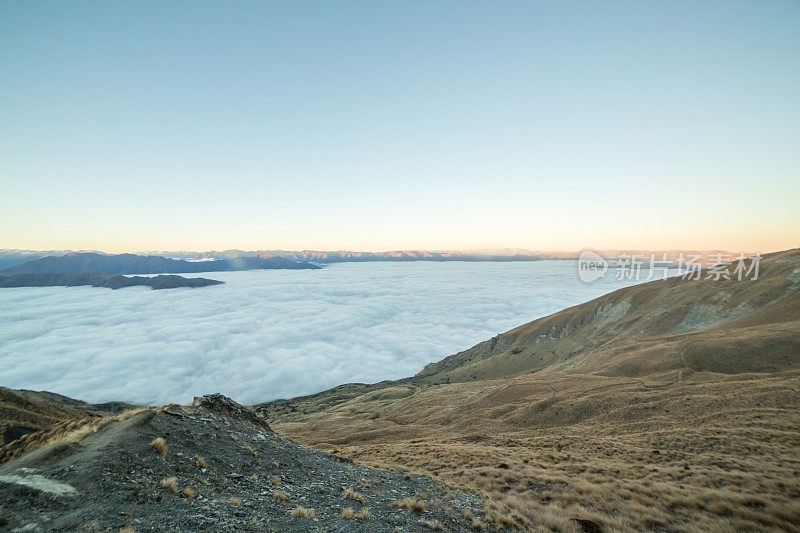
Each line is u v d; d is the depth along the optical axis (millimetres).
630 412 44438
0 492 10047
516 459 26484
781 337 71562
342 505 14188
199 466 14508
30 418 40531
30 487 10453
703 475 20203
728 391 43000
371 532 11961
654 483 19203
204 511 11086
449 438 44000
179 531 9688
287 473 16859
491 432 51844
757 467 21203
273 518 11719
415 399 117188
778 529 13594
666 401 44625
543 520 14820
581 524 14266
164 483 12086
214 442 17484
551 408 55312
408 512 14383
